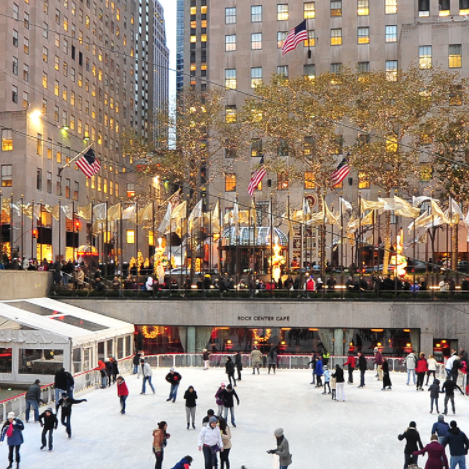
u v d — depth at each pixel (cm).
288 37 5309
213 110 5625
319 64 7619
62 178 7494
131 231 9312
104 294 3866
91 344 3141
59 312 3456
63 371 2372
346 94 5284
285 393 2691
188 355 3431
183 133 5672
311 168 5419
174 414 2283
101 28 9944
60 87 8081
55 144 7300
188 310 3759
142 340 3822
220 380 3019
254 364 3238
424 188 5447
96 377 2862
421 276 4575
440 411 2328
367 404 2467
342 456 1759
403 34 6950
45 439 1828
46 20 7731
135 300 3800
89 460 1722
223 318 3731
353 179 6900
